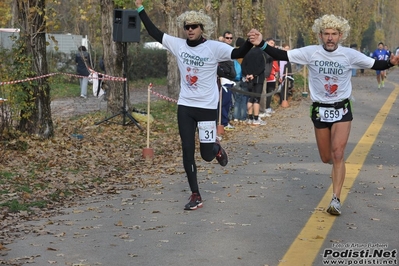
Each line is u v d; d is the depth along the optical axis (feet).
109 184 33.22
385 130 53.26
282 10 158.61
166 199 29.45
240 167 37.27
